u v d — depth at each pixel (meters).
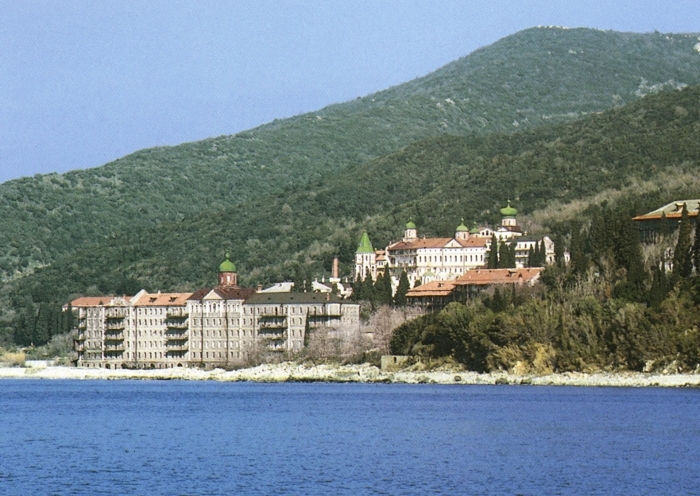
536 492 197.12
